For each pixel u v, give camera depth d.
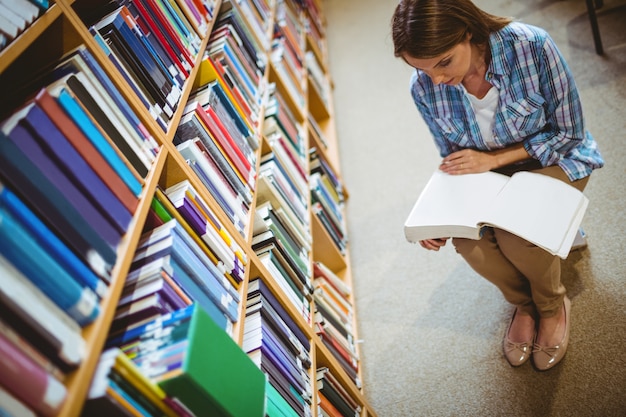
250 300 1.41
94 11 1.33
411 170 2.83
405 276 2.29
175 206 1.21
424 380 1.88
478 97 1.54
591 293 1.86
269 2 2.89
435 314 2.07
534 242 1.37
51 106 0.89
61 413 0.71
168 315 0.95
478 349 1.88
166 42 1.45
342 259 2.38
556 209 1.42
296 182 2.15
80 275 0.83
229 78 1.84
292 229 1.87
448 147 1.77
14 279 0.73
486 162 1.60
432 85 1.57
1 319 0.71
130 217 1.00
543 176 1.50
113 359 0.82
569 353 1.72
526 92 1.46
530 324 1.78
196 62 1.60
